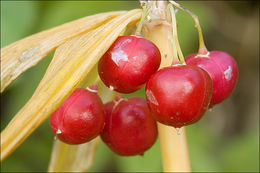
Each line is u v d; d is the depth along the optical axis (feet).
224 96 0.51
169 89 0.46
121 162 0.69
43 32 0.52
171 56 0.51
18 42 0.51
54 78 0.47
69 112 0.49
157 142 0.70
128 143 0.52
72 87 0.47
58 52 0.49
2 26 0.64
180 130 0.52
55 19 0.66
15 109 0.68
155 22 0.51
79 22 0.52
